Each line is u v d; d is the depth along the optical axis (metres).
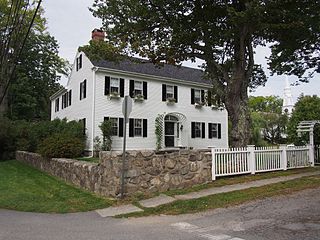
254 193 8.66
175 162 9.68
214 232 5.43
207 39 13.16
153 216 6.83
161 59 13.97
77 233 5.51
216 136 28.11
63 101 27.67
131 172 8.75
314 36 13.80
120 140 22.09
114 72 22.09
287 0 11.62
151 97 24.02
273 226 5.64
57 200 8.49
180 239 5.06
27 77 37.00
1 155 22.20
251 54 14.10
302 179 10.72
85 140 21.55
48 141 14.74
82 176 10.45
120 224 6.18
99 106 21.42
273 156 12.77
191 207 7.43
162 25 13.47
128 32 13.77
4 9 21.89
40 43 39.62
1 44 14.55
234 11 11.23
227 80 14.19
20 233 5.51
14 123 23.80
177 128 25.58
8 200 8.32
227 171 11.04
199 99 27.20
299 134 16.97
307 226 5.55
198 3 12.98
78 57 24.33
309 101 25.44
